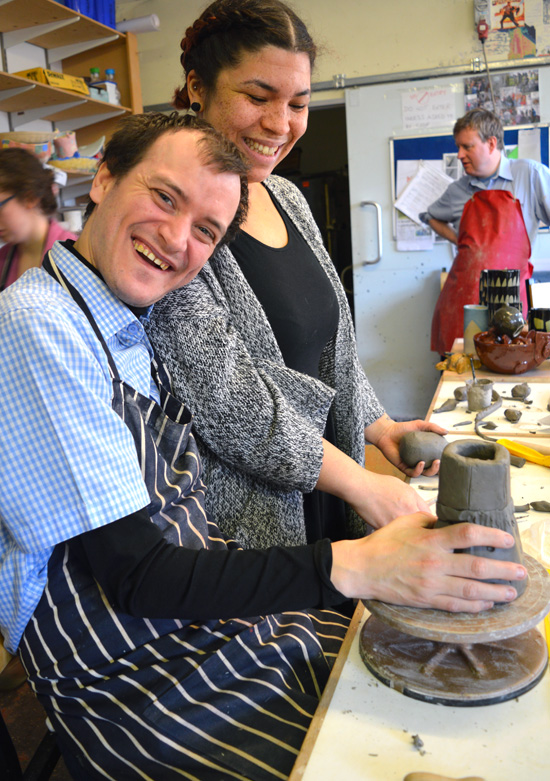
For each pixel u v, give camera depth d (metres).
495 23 3.86
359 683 0.70
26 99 3.45
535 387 1.79
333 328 1.38
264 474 1.07
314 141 6.37
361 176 4.24
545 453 1.29
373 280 4.37
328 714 0.65
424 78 4.03
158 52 4.38
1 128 3.67
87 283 0.83
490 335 1.97
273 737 0.73
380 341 4.45
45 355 0.70
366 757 0.60
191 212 0.80
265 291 1.22
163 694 0.75
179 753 0.72
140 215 0.79
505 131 3.98
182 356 1.02
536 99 3.90
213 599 0.72
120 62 4.04
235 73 1.06
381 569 0.71
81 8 3.54
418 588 0.69
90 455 0.70
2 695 1.81
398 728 0.63
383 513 1.08
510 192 3.36
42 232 2.22
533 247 3.81
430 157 4.11
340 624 0.99
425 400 4.46
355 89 4.13
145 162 0.79
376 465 2.80
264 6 1.02
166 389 1.01
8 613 0.78
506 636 0.66
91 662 0.77
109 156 0.82
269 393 1.04
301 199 1.43
